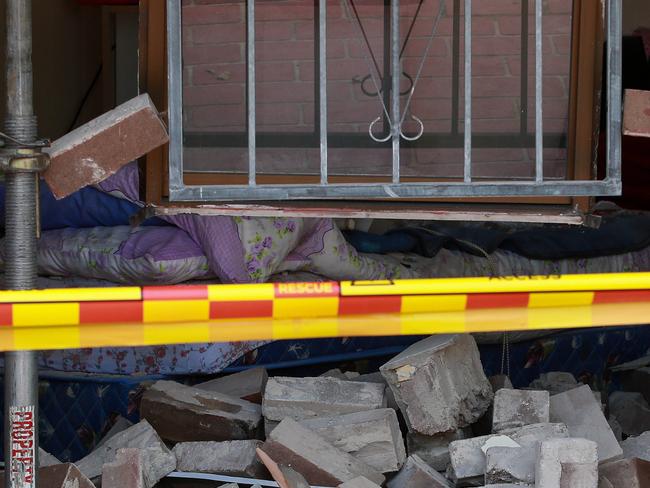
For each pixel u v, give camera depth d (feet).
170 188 12.46
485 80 14.26
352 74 14.15
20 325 10.27
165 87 14.56
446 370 14.03
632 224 21.80
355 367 18.33
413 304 10.51
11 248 11.32
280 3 14.14
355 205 14.39
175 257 16.40
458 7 14.05
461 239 20.10
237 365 17.08
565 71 14.42
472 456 13.15
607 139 12.65
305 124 14.30
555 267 20.34
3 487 12.80
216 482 13.71
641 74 24.43
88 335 10.39
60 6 28.89
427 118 14.20
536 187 12.62
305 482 12.65
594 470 12.22
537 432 13.37
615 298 10.66
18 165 11.09
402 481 13.44
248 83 13.19
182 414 14.96
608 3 12.48
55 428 16.99
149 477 13.51
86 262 17.01
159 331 10.44
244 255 16.52
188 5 14.19
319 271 18.01
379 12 14.07
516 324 10.64
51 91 28.48
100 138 11.54
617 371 20.81
